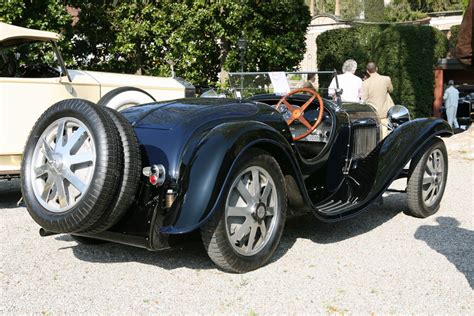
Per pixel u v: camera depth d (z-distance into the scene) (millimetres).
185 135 3877
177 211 3615
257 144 4000
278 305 3404
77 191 3762
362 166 5234
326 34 19766
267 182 3994
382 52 18312
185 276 3898
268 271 3986
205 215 3564
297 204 4340
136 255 4391
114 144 3609
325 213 4504
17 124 6270
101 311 3336
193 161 3684
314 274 3928
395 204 6258
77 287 3715
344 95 8898
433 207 5652
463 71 19969
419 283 3762
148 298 3521
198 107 4242
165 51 13859
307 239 4805
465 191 7016
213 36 14211
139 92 6602
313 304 3420
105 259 4301
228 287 3689
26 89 6320
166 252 4453
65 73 6707
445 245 4629
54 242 4793
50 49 6922
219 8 13438
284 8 13727
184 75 13812
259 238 4020
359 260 4238
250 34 13555
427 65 18094
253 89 5781
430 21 30750
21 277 3910
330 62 19672
